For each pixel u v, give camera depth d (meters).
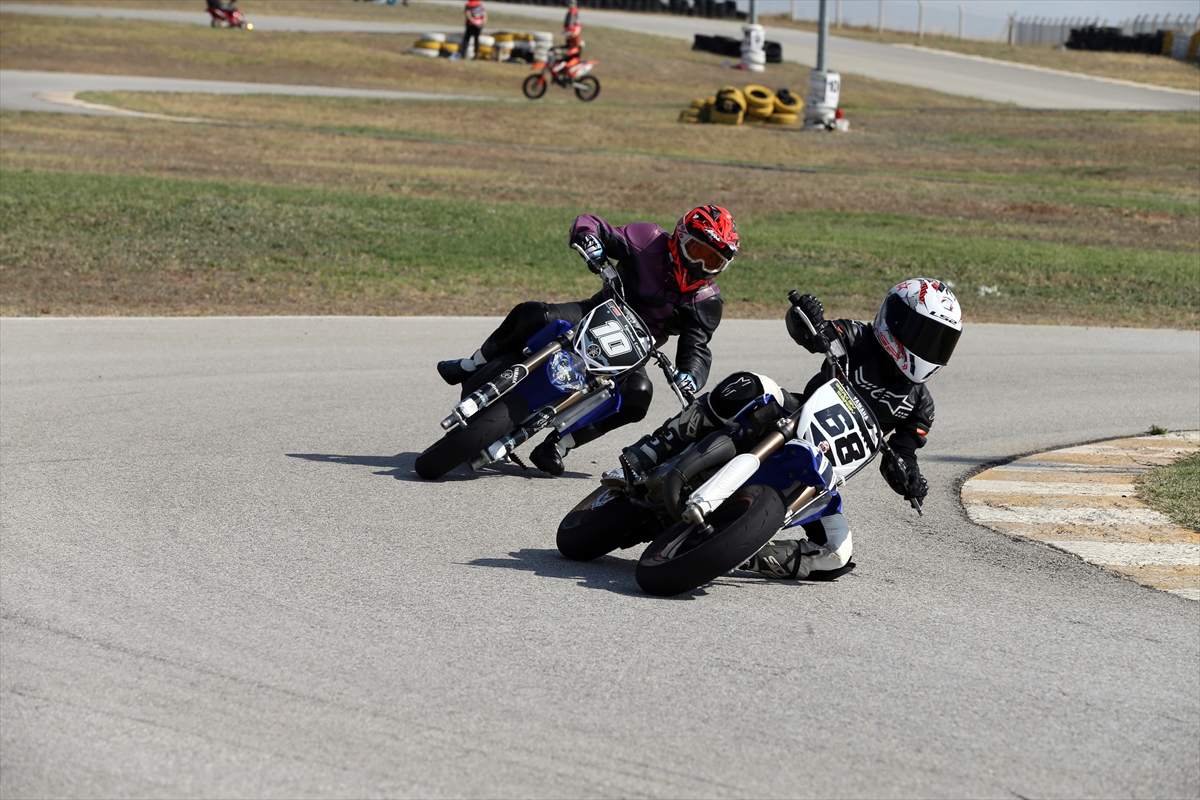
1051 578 18.56
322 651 14.09
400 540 18.91
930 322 16.34
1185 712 13.66
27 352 33.25
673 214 72.94
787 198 82.19
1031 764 12.18
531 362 22.02
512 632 14.99
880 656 14.88
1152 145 115.06
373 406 29.22
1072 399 34.59
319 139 95.19
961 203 83.94
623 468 17.36
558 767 11.55
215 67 134.25
